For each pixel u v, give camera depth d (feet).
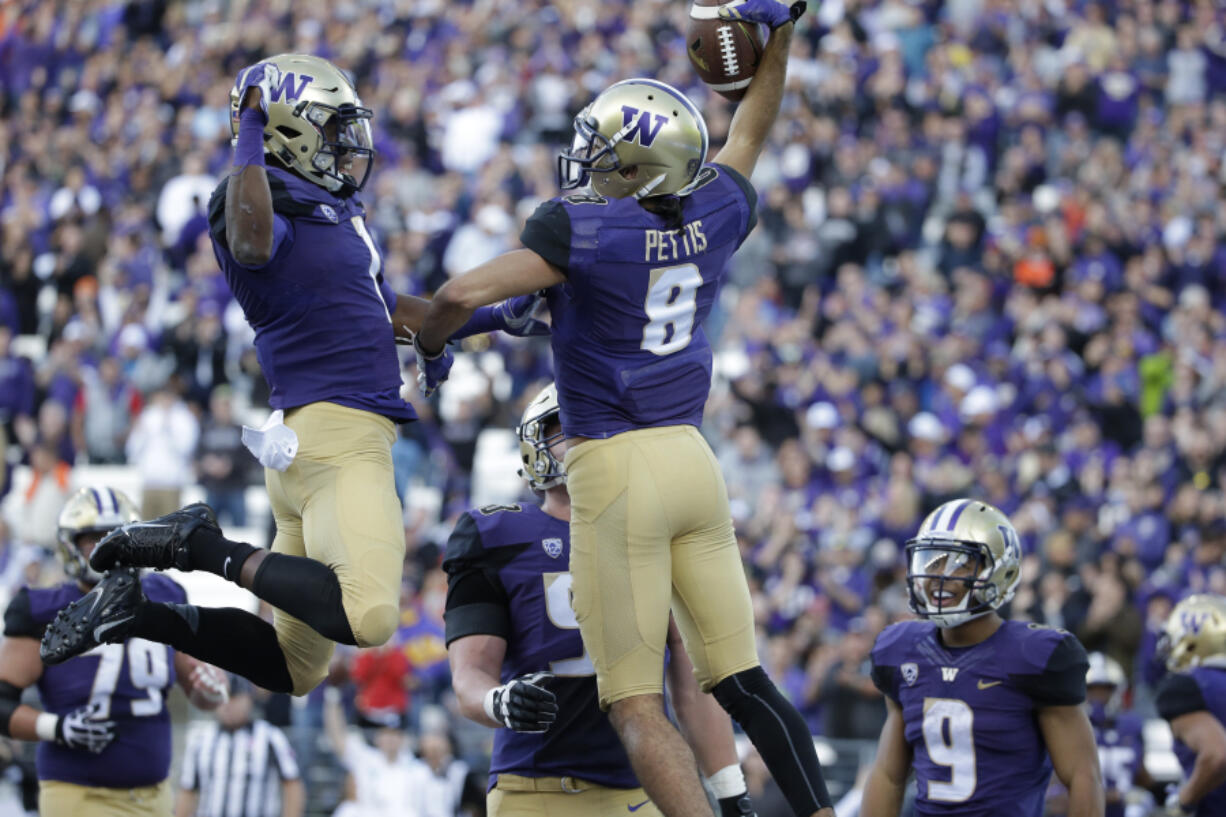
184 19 233.14
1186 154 202.80
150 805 72.23
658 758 44.73
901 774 61.87
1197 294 171.12
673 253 46.24
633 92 46.32
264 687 51.52
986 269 175.63
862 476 145.38
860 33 210.59
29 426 165.07
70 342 167.84
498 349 162.61
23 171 201.57
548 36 204.85
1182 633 76.95
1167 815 77.00
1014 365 159.43
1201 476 146.82
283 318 48.80
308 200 48.75
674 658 54.85
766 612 130.00
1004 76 211.61
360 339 49.08
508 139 197.47
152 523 49.19
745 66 50.85
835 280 176.86
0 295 182.50
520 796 55.98
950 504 60.49
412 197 187.62
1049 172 198.70
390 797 105.91
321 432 48.62
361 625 46.85
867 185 184.85
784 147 191.52
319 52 213.46
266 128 48.57
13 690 70.03
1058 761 58.39
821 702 117.08
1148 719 127.54
